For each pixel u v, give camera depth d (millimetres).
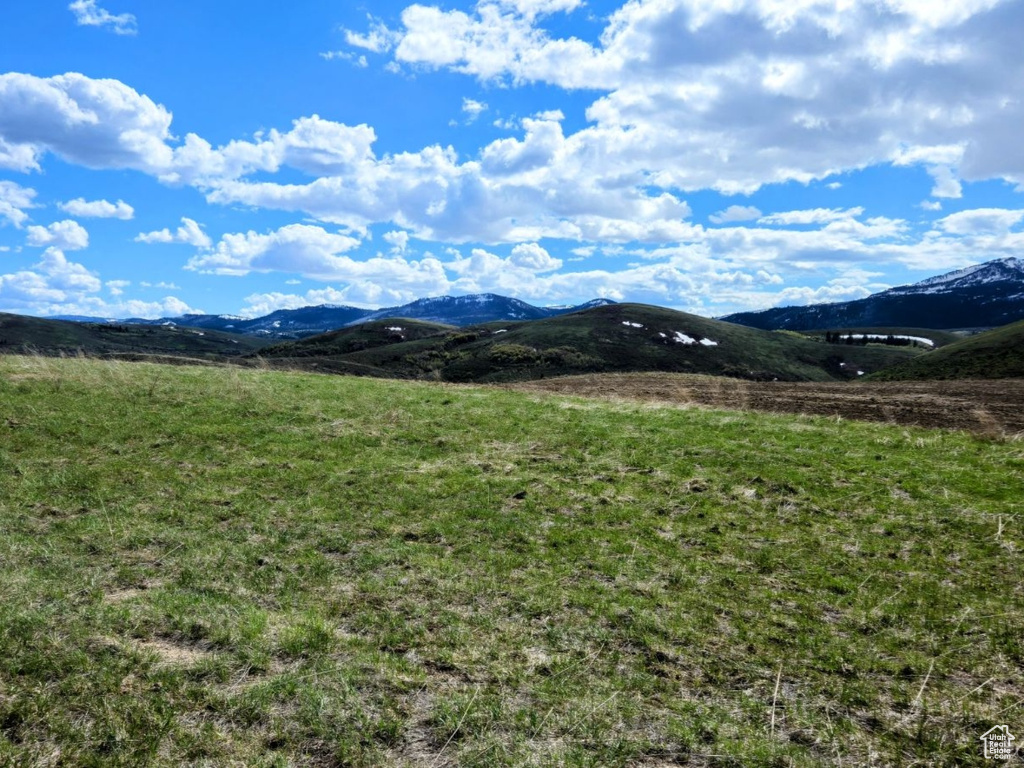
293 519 10289
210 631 6434
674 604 7336
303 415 17078
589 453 14133
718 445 14227
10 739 4703
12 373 19469
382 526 10008
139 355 32344
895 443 14180
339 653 6148
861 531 9508
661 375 36156
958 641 6453
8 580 7312
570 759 4699
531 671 5914
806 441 14477
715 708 5410
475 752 4746
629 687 5707
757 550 8969
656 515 10523
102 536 9250
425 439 15312
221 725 4984
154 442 14391
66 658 5695
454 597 7539
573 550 9078
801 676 5906
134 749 4637
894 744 4969
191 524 9945
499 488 11859
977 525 9328
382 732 4957
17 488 11266
